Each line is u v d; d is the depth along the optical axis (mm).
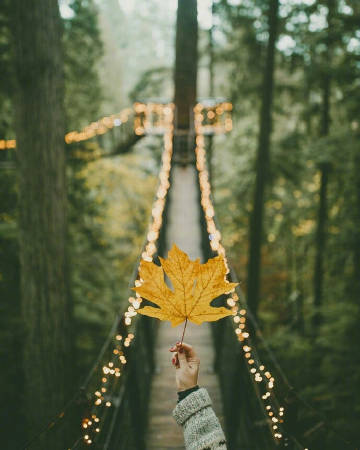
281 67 9164
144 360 3818
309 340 8750
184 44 10242
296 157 9375
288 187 11570
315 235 10828
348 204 9148
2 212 7367
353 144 7742
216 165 13781
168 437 3322
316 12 8164
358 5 7652
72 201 9305
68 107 10492
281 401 2326
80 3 10211
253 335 3043
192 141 9992
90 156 9781
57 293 5207
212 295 1085
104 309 9344
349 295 8266
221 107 11008
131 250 14734
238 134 11820
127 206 14641
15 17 4797
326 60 8617
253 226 9164
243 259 14609
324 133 9648
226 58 10102
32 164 4996
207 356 4324
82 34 10648
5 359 6441
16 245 6863
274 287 14969
